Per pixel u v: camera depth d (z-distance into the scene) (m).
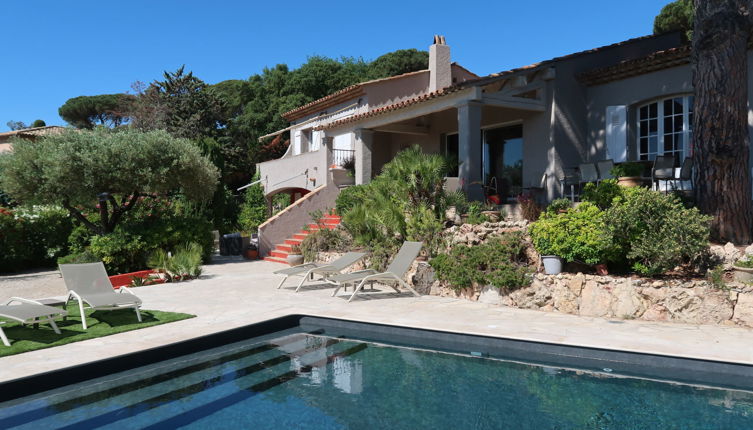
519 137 15.80
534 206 10.96
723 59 8.27
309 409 4.25
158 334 6.21
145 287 10.78
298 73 45.56
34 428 3.80
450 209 11.63
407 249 9.56
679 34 15.48
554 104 13.41
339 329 7.13
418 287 9.70
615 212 7.30
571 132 13.72
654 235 7.10
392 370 5.32
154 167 14.27
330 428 3.84
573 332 6.16
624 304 7.10
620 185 9.97
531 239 8.57
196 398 4.52
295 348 6.26
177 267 11.95
